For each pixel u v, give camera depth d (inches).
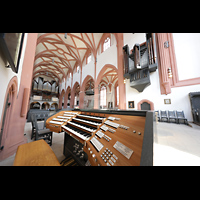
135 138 39.1
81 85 508.7
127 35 320.8
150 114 44.7
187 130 149.7
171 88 221.9
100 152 42.1
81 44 461.7
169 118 211.5
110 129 53.8
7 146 96.7
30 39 140.6
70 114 107.3
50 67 716.0
